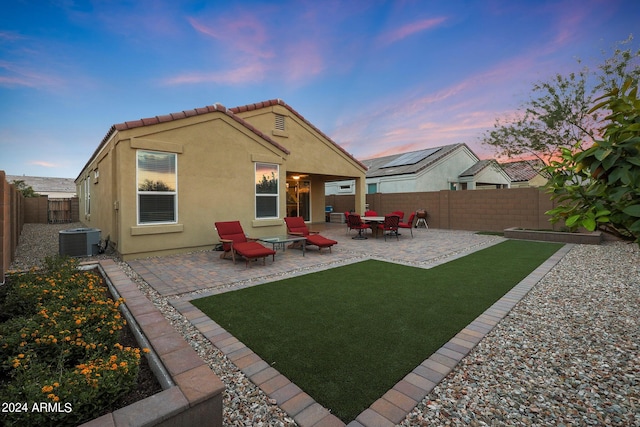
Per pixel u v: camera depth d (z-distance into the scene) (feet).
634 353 9.62
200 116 26.45
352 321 12.01
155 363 7.40
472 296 15.03
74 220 65.67
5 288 12.03
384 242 33.76
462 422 6.68
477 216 44.50
